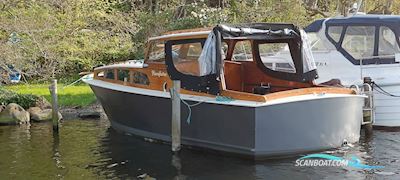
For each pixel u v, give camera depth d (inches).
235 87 382.0
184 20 717.9
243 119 313.1
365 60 447.5
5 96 520.1
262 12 753.0
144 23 761.6
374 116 417.4
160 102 363.9
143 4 866.8
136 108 387.2
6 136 422.0
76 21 694.5
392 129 426.0
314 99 322.3
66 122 486.3
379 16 453.7
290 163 319.0
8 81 569.0
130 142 390.3
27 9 551.8
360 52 450.6
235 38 343.6
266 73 379.2
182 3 813.2
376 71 440.8
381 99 426.0
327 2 903.1
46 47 541.6
